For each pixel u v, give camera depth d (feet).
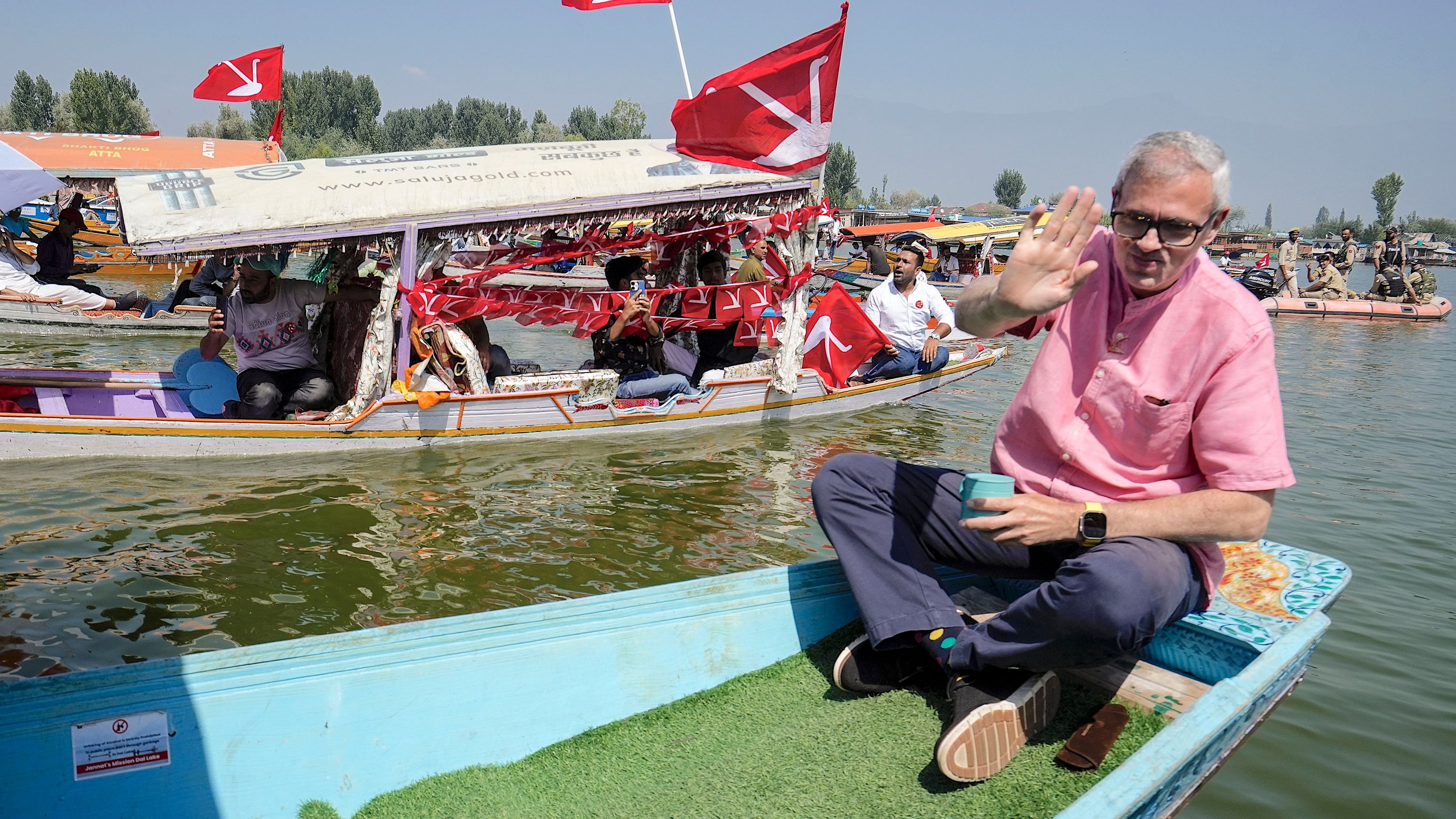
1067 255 7.95
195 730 8.28
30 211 67.97
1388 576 19.52
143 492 19.99
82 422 21.31
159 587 15.70
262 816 8.61
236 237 21.58
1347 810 11.68
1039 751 9.01
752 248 32.48
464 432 24.90
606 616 10.26
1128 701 9.58
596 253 27.48
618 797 9.02
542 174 25.61
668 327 29.68
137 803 8.08
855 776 8.95
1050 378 9.11
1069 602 8.22
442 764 9.44
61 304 41.73
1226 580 11.14
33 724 7.66
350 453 23.67
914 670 10.34
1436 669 15.60
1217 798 11.82
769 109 27.84
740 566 17.87
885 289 35.24
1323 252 90.58
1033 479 9.31
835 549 10.56
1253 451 8.07
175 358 38.34
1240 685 8.70
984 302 8.75
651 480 23.18
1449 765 12.80
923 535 10.00
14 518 18.16
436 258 24.13
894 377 34.86
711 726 10.07
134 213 21.33
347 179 23.85
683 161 27.86
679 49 30.09
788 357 30.14
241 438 22.57
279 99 47.19
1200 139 7.82
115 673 7.96
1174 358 8.41
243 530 18.35
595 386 26.35
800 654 11.47
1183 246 7.90
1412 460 29.71
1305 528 22.40
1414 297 85.35
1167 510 8.36
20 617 14.35
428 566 17.13
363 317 24.68
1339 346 62.34
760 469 24.66
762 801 8.75
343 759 8.95
